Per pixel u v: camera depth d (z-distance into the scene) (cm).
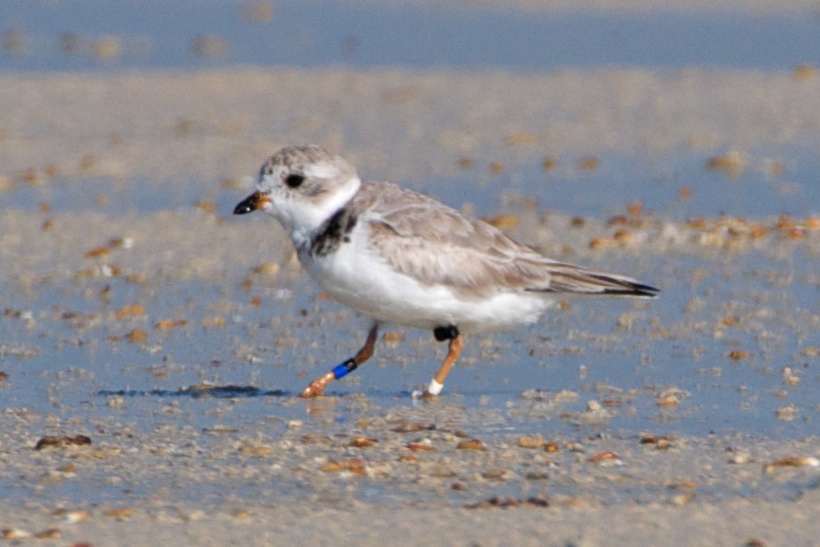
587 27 3297
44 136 2223
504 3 3578
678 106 2419
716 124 2267
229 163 2047
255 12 3481
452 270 1019
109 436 958
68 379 1131
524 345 1216
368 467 871
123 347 1237
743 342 1211
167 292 1430
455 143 2153
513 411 1016
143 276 1483
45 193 1883
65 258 1569
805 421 975
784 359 1155
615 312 1316
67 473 869
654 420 984
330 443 932
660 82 2647
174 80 2683
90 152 2116
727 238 1580
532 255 1059
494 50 3048
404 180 1917
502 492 823
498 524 751
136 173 1992
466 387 1096
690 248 1561
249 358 1198
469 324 1055
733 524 746
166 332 1285
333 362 1185
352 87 2625
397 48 3070
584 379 1111
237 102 2498
